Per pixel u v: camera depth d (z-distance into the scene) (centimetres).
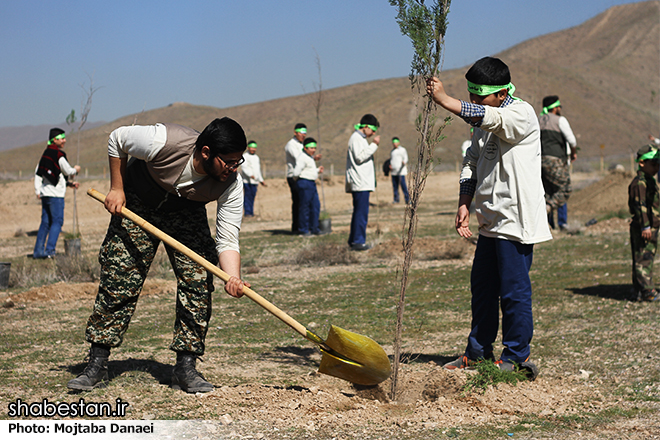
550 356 556
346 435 376
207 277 461
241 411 415
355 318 723
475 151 529
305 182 1595
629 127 10119
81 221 2270
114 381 472
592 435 370
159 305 803
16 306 802
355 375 446
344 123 9100
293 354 582
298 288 928
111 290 450
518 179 481
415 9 442
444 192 3388
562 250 1235
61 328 671
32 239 1784
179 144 423
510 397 438
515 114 470
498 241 491
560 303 776
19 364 522
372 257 1219
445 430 382
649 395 443
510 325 491
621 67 14962
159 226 455
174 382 460
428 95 457
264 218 2223
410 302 808
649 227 755
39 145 9600
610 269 998
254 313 761
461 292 863
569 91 11012
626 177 2145
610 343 587
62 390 451
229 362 549
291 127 9625
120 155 434
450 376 472
